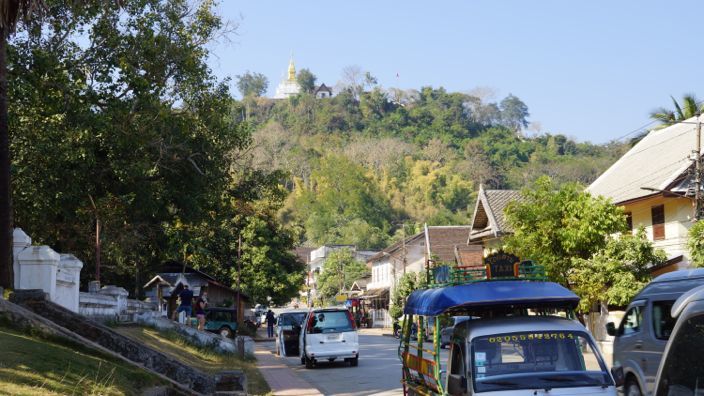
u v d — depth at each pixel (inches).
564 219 1155.9
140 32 1016.2
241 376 574.2
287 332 1237.1
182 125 1087.0
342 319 1050.7
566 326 386.0
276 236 2493.8
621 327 587.5
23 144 917.8
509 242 1201.4
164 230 1497.3
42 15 648.4
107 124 966.4
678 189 1160.8
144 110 1035.9
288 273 2527.1
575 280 1139.3
